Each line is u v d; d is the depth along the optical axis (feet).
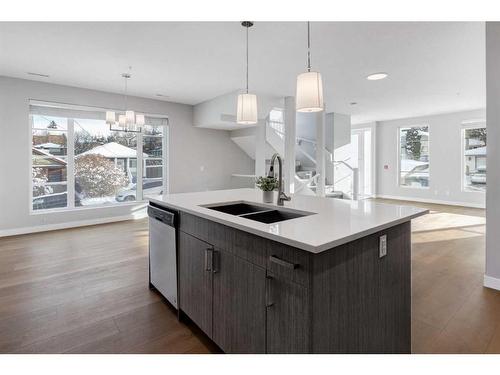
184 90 17.34
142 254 12.39
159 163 21.25
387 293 5.41
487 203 9.07
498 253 8.91
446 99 19.42
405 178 28.60
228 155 24.00
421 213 6.24
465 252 12.43
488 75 8.84
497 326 6.95
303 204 7.50
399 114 25.55
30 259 11.72
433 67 12.97
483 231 15.94
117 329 6.94
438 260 11.48
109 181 19.21
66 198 17.51
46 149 16.75
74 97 16.71
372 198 29.48
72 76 14.64
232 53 11.44
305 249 3.97
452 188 25.31
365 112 24.54
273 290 4.65
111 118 13.65
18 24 9.16
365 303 4.91
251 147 23.97
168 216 7.61
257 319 4.97
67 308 7.90
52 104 16.10
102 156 18.88
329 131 24.97
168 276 7.82
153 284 8.86
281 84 15.78
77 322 7.22
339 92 17.48
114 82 15.69
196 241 6.61
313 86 6.70
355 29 9.41
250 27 9.32
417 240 14.23
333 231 4.58
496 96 8.71
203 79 14.97
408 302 5.97
